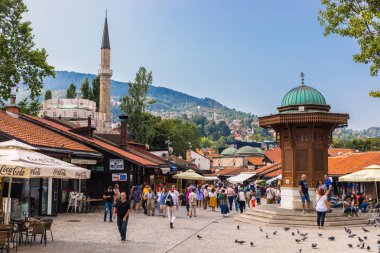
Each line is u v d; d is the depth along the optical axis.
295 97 26.36
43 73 41.69
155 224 21.94
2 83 39.34
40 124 31.28
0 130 21.70
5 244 12.24
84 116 81.00
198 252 13.47
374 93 17.09
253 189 38.88
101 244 14.52
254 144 180.50
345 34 17.92
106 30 106.38
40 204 23.39
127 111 73.56
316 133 25.14
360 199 29.42
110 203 21.62
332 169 41.78
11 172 11.26
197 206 37.91
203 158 102.19
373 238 17.19
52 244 14.23
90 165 31.27
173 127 102.75
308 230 20.27
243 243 15.52
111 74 103.56
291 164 25.31
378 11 17.23
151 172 39.44
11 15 39.59
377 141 84.25
